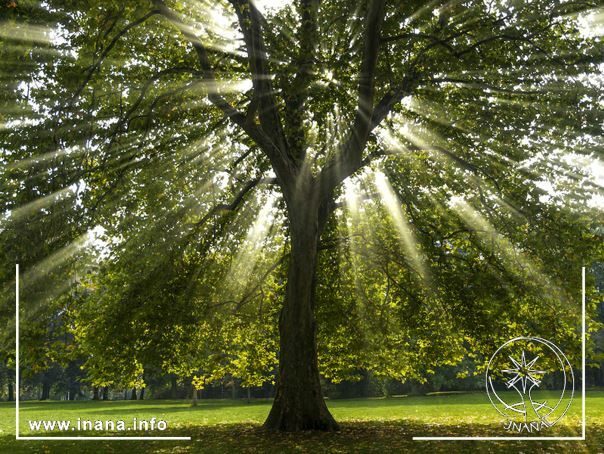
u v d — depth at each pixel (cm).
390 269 2114
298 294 1585
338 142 1800
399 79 1455
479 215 1866
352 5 1445
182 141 1753
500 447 1246
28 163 1387
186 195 1947
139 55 1678
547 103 1537
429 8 1439
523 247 1802
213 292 2028
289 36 1429
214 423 2170
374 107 1648
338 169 1512
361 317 2111
